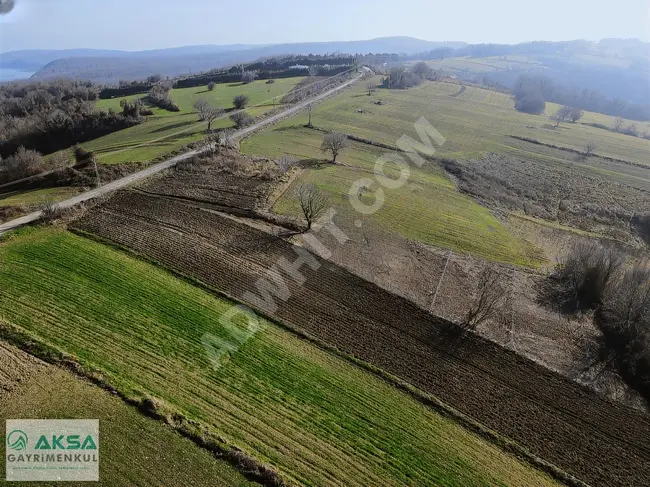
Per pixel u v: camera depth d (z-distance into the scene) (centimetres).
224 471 1853
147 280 3048
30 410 1978
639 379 2880
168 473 1808
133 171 4872
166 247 3475
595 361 3011
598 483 2134
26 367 2183
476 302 3422
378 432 2197
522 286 3794
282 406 2245
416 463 2069
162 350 2461
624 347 3139
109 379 2188
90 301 2747
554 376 2764
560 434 2375
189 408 2131
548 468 2152
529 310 3472
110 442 1891
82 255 3216
